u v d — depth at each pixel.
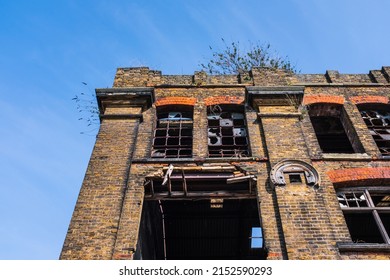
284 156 9.85
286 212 8.43
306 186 9.05
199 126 11.41
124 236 8.15
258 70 13.56
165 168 9.70
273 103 11.69
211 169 9.66
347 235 8.16
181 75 13.60
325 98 12.41
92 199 8.77
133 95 11.92
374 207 8.98
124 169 9.57
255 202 11.49
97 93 11.95
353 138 11.44
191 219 12.43
